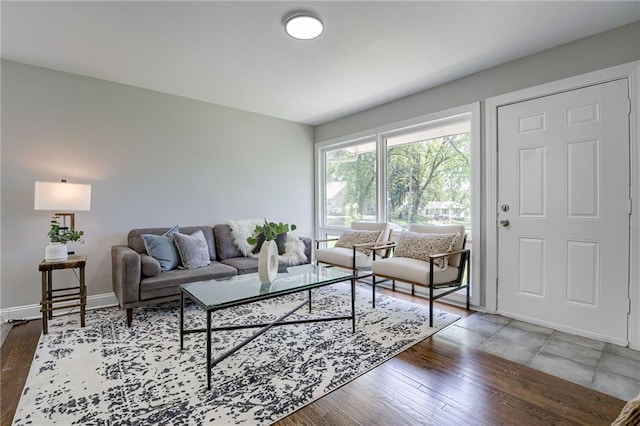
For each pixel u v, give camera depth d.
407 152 3.78
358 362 2.00
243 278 2.49
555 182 2.54
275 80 3.16
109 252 3.17
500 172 2.85
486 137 2.93
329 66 2.84
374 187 4.19
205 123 3.83
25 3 1.92
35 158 2.82
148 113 3.41
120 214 3.24
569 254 2.47
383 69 2.90
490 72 2.89
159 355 2.07
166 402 1.58
